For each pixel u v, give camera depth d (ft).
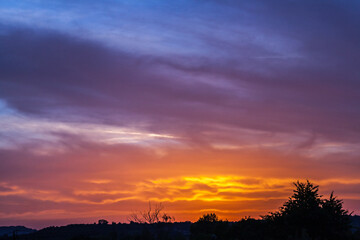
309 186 162.81
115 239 187.73
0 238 265.95
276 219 155.63
